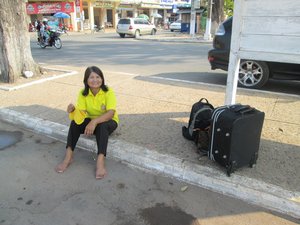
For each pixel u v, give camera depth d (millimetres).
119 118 4551
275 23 3326
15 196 2949
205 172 3102
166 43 18234
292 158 3371
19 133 4332
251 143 3043
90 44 17594
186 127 3963
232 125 2846
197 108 3643
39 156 3697
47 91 6027
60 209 2768
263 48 3469
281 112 4789
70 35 27047
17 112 4848
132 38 22938
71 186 3102
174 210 2752
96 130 3471
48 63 10367
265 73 6336
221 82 7238
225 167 3061
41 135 4266
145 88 6227
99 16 39250
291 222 2594
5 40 6340
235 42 3621
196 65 9828
